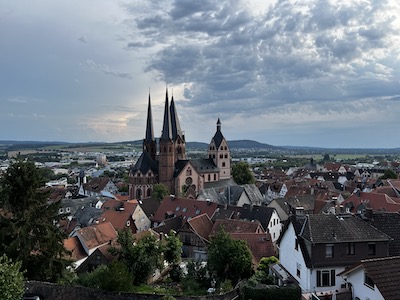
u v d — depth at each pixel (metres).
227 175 191.00
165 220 98.25
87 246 73.25
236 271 53.06
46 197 48.88
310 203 112.44
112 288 42.38
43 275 44.94
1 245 43.00
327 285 45.66
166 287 55.34
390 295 35.22
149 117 176.50
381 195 95.69
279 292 44.03
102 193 186.25
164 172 162.12
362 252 46.50
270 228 90.06
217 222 78.12
